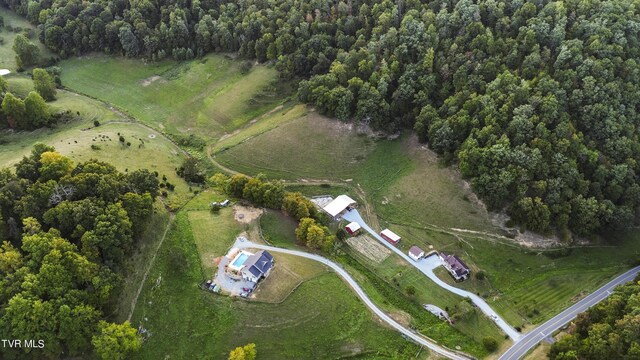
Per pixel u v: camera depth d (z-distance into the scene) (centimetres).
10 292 8650
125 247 10262
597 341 9088
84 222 9912
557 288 11700
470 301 11288
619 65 13850
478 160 13050
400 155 14800
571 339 9512
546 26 14600
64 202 9988
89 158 13250
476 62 14500
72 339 8731
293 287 10675
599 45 13962
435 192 13662
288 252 11638
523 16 15338
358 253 12312
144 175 11844
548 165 12569
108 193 10531
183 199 12925
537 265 12244
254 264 10694
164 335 9719
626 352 8844
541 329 10619
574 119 13450
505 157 12694
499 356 10031
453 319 10700
